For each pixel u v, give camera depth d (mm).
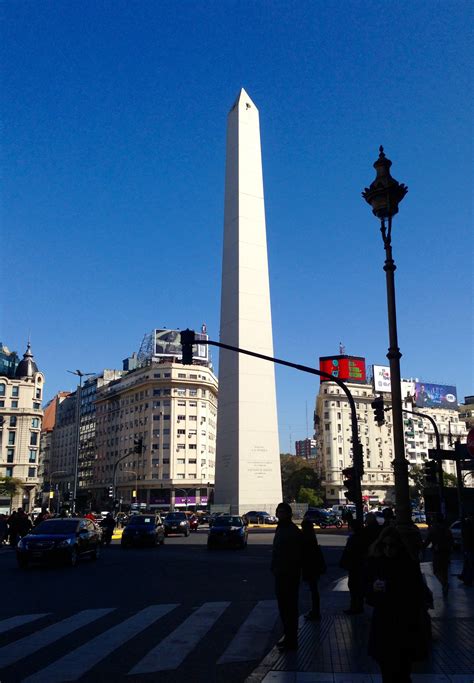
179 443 103812
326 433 117750
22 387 112938
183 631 9227
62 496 129125
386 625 4926
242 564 20688
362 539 10305
